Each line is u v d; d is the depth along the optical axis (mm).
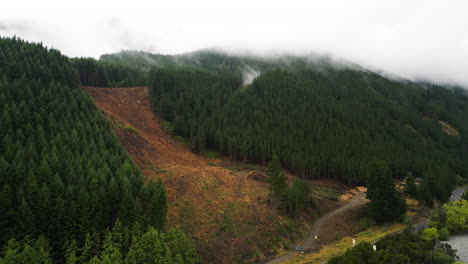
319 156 102312
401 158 121000
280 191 59250
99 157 51250
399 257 38094
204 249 44406
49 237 36500
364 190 90812
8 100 61250
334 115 151500
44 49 93938
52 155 47219
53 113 62375
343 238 55844
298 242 53031
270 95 146875
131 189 44125
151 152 79500
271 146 103875
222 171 75000
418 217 67562
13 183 39500
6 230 34719
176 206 53656
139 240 36594
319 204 71562
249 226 52125
